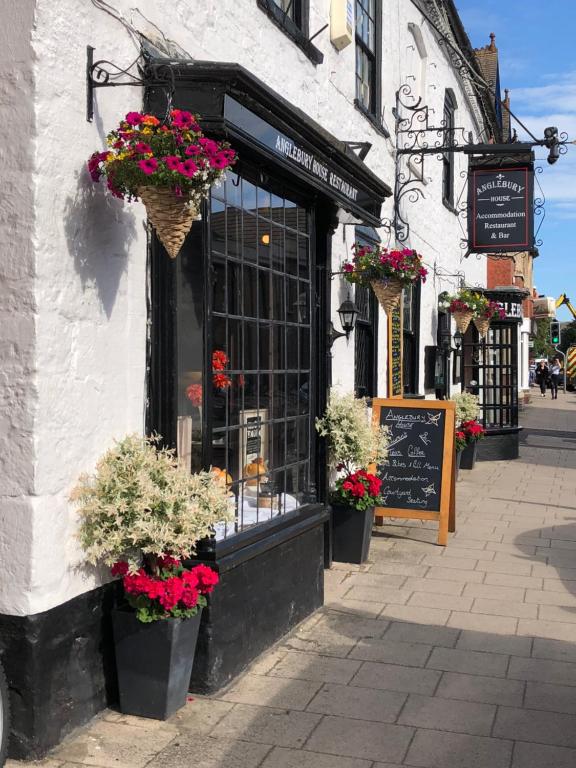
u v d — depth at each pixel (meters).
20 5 3.55
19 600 3.55
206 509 4.10
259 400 5.35
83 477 3.87
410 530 8.59
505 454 14.91
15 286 3.56
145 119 3.72
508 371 15.00
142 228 4.42
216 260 4.70
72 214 3.78
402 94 10.60
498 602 6.11
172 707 4.09
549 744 3.88
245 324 5.12
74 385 3.81
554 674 4.73
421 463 7.98
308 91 7.14
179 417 4.57
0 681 3.45
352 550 7.18
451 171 14.45
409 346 11.65
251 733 3.95
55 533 3.67
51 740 3.68
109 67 4.05
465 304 13.15
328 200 6.18
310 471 6.23
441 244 13.60
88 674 3.97
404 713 4.20
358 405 7.16
